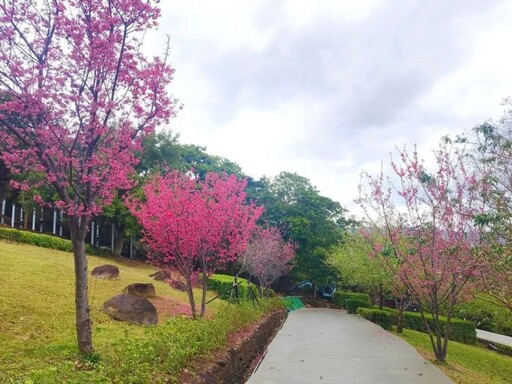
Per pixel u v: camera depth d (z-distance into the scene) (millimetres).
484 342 20641
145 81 6535
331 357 10703
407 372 8922
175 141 27641
